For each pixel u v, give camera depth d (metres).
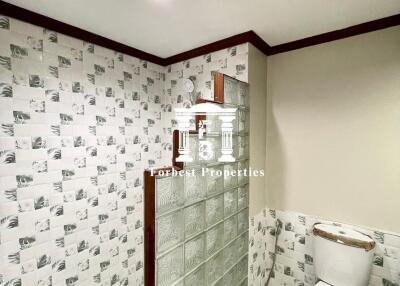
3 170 1.10
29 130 1.19
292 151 1.61
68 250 1.35
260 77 1.61
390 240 1.27
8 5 1.09
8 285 1.13
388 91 1.26
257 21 1.29
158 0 1.08
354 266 1.25
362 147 1.35
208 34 1.45
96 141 1.49
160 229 0.96
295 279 1.62
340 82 1.41
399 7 1.14
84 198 1.43
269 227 1.73
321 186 1.50
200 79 1.70
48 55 1.25
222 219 1.33
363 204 1.35
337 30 1.39
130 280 1.71
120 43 1.58
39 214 1.23
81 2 1.09
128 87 1.68
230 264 1.39
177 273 1.05
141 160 1.78
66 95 1.33
